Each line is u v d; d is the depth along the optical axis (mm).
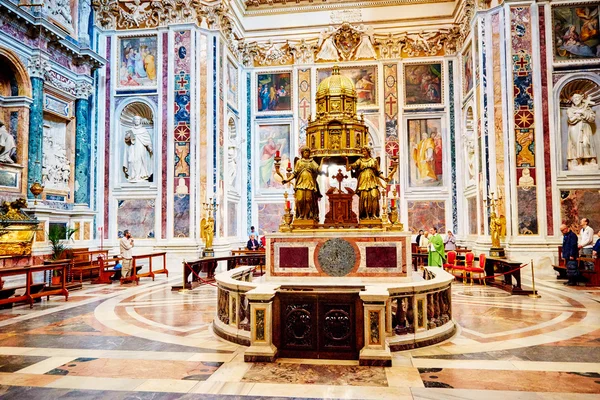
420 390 4660
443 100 21453
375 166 8430
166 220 18031
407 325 6441
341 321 5859
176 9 18547
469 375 5133
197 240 17922
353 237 7820
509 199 16031
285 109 22484
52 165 16141
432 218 21203
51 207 15289
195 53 18422
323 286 6812
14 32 14062
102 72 19016
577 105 16516
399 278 7617
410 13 22078
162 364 5629
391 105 21750
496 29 16828
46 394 4621
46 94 15562
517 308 9391
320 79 22281
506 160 16203
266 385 4844
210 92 18469
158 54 18656
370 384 4855
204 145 18297
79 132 17172
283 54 22578
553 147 16094
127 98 18828
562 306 9547
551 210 15875
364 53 22062
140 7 18953
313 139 8891
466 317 8477
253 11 22875
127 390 4723
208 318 8578
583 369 5332
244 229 22078
